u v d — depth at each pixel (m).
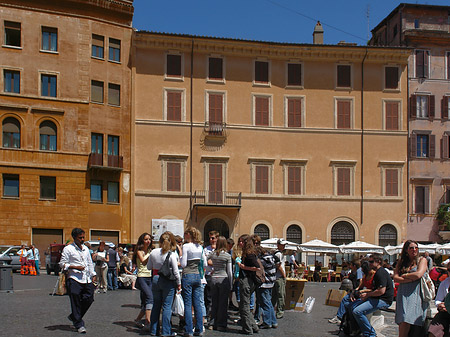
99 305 18.95
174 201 47.25
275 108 49.47
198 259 13.12
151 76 47.69
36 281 30.67
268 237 48.44
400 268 11.22
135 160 46.88
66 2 45.00
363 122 50.31
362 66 50.62
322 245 40.50
